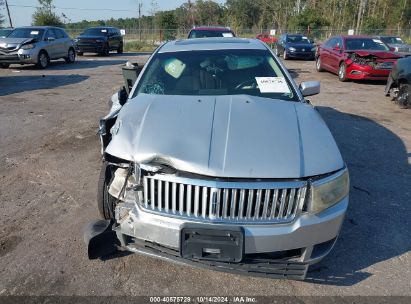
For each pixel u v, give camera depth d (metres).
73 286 2.67
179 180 2.31
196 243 2.29
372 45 12.39
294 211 2.34
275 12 53.62
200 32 11.30
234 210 2.28
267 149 2.45
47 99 8.88
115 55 22.75
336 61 12.64
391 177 4.55
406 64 8.19
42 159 5.00
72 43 17.19
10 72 13.62
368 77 11.30
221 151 2.42
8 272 2.80
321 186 2.36
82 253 3.03
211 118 2.79
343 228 3.41
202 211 2.31
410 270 2.87
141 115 2.93
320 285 2.70
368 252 3.08
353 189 4.20
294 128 2.75
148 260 2.95
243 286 2.69
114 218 2.85
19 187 4.20
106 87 10.74
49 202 3.86
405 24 41.50
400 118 7.39
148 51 27.16
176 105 3.07
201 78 3.66
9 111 7.59
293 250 2.48
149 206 2.43
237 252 2.27
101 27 23.14
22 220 3.52
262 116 2.85
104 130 3.26
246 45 4.13
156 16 38.53
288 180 2.30
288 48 19.95
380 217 3.61
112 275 2.78
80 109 7.88
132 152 2.53
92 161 4.95
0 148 5.42
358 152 5.42
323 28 39.41
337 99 9.24
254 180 2.28
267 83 3.59
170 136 2.58
